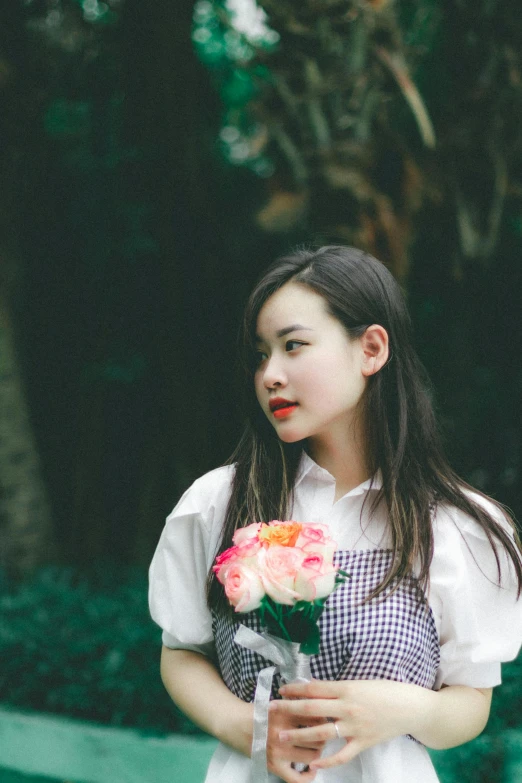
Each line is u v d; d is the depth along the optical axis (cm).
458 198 459
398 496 153
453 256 484
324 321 150
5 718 370
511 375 602
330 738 138
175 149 596
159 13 565
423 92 484
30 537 545
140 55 575
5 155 569
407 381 159
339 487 162
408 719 140
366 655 144
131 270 653
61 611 456
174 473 634
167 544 164
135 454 669
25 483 549
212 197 630
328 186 429
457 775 307
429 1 490
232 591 130
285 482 159
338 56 427
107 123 621
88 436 660
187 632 161
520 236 529
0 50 541
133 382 666
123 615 446
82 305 665
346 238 429
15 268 592
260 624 149
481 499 159
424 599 148
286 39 427
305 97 432
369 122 437
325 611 146
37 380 674
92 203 643
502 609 155
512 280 559
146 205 632
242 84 626
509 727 326
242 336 159
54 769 353
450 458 198
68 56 586
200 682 158
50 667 385
